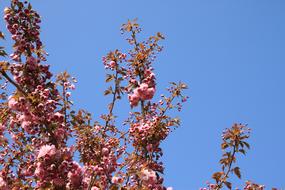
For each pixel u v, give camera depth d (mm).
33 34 8312
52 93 8273
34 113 7598
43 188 7355
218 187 8953
